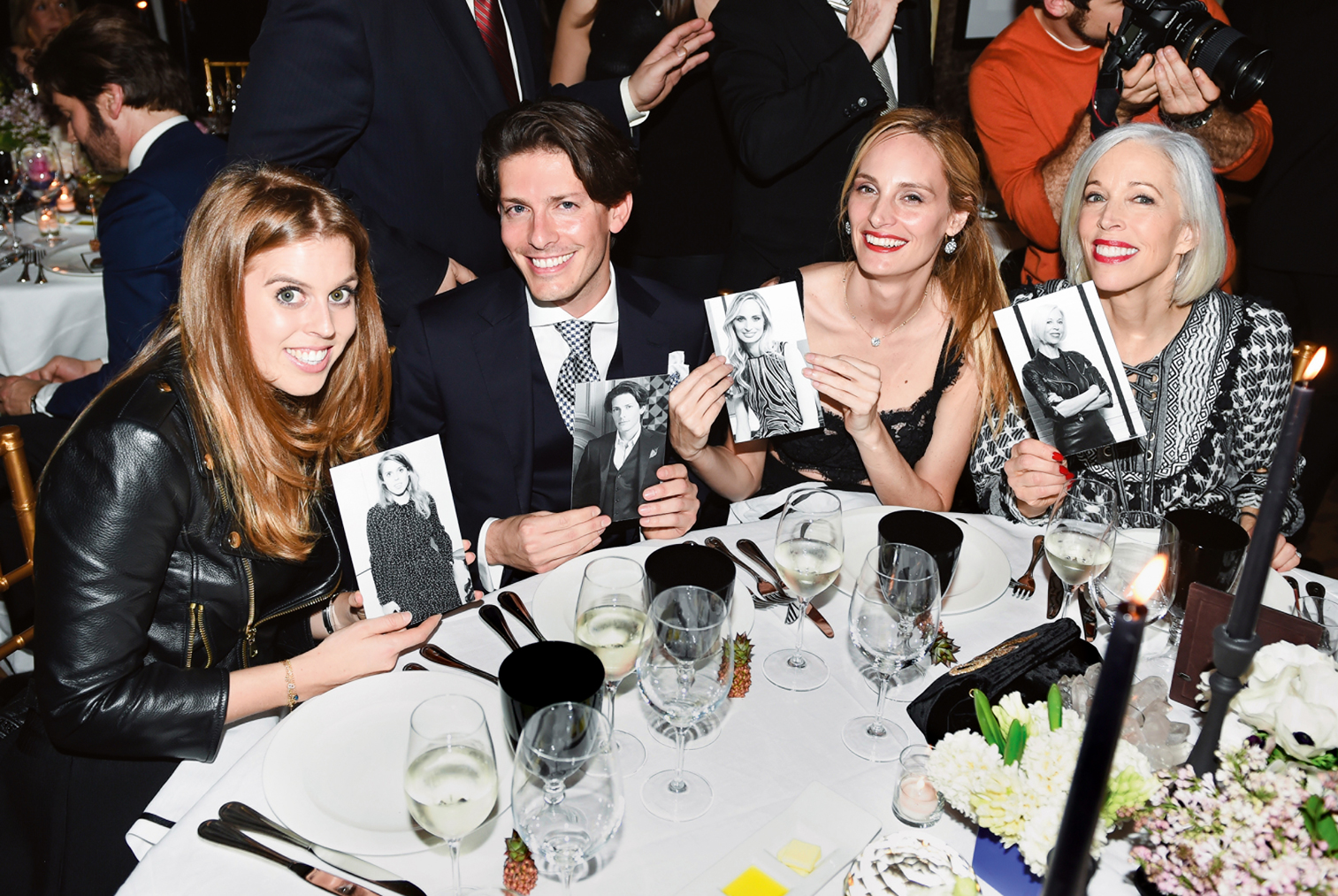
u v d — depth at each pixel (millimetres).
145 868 1048
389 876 1046
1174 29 2352
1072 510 1473
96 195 3834
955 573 1616
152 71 2725
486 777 1005
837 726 1288
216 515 1479
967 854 1093
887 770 1218
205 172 2703
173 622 1498
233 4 5652
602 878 1055
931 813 1121
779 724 1286
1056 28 2801
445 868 1064
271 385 1534
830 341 2340
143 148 2777
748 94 2615
